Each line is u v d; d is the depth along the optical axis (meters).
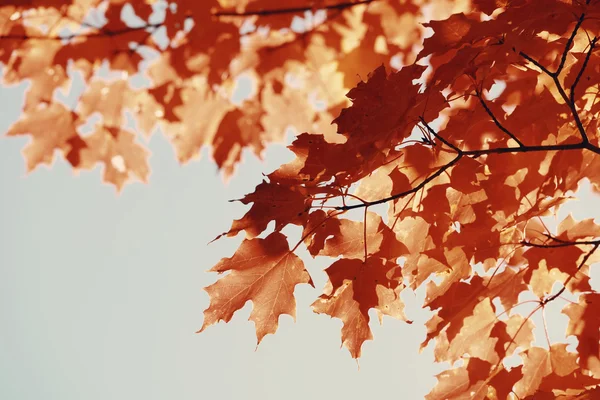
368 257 2.06
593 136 2.10
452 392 2.16
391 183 2.10
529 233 2.13
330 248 2.07
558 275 2.13
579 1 2.00
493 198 2.08
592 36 2.04
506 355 2.16
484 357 2.16
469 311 2.14
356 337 2.08
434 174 2.04
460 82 2.11
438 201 2.06
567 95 2.07
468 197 2.09
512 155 2.07
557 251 2.12
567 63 2.08
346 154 2.02
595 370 2.12
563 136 2.09
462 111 2.06
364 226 2.06
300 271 2.07
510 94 2.14
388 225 2.11
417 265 2.12
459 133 2.07
